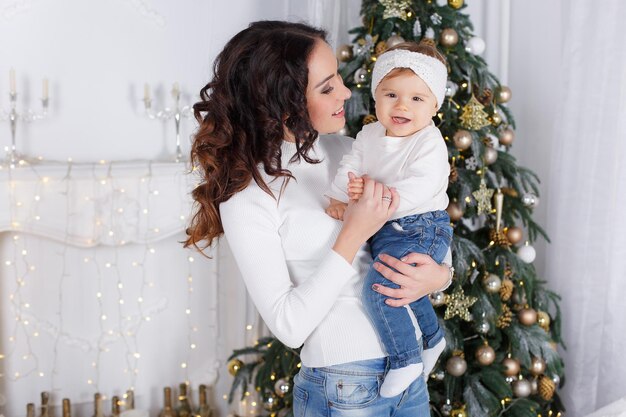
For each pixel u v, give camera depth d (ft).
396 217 5.45
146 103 9.66
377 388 5.09
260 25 5.30
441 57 5.90
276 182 5.34
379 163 5.65
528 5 10.02
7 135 9.53
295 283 5.23
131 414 10.07
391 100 5.66
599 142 8.65
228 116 5.21
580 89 8.78
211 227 5.50
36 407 10.27
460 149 7.98
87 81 9.73
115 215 9.80
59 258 10.04
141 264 10.38
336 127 5.38
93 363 10.38
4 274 9.90
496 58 10.25
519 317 8.55
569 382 9.29
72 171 9.50
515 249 8.77
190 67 9.98
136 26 9.77
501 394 8.00
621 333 8.67
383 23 7.98
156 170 9.80
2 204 9.39
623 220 8.54
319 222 5.23
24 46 9.45
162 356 10.67
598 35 8.50
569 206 9.09
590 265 8.90
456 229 8.58
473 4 10.17
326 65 5.18
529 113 10.18
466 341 8.58
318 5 8.90
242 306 10.59
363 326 5.14
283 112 5.14
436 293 7.77
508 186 8.78
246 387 9.59
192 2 9.84
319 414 5.14
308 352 5.17
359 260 5.41
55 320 10.16
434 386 8.39
